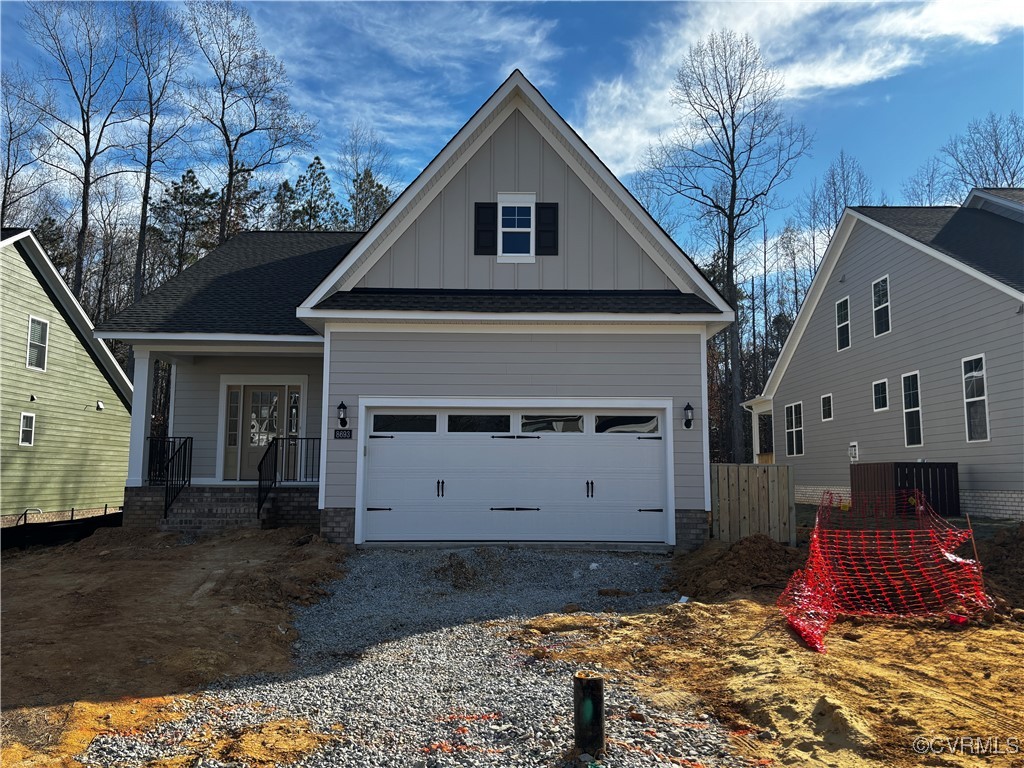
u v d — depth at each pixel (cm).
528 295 1282
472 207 1309
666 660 675
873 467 1526
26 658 648
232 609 851
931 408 1670
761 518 1232
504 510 1229
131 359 3266
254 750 470
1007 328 1416
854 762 437
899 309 1814
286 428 1639
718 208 3159
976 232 1716
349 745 480
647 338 1254
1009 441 1405
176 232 3694
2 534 1362
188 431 1617
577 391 1241
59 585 960
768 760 452
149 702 569
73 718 521
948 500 1446
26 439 1823
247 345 1445
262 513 1365
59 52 3031
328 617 887
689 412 1235
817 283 2245
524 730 504
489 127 1322
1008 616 809
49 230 3416
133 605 851
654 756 457
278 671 674
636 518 1231
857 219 2012
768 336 4569
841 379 2122
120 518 1623
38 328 1880
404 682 629
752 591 939
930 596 873
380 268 1292
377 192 3903
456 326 1241
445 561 1091
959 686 575
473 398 1234
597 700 458
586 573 1093
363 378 1234
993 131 3397
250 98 3309
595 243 1309
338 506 1208
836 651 673
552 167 1320
